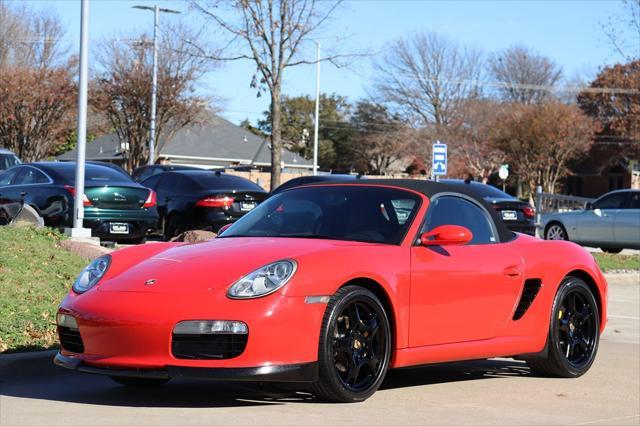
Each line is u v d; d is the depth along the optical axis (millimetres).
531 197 68688
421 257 7051
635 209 24922
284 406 6520
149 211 17250
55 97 49656
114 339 6254
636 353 10055
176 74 50000
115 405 6598
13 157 27078
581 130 68000
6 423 5898
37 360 8000
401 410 6527
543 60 93062
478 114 79188
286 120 97375
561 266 8172
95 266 7008
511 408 6855
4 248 11656
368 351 6680
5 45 53844
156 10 46062
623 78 71312
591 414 6754
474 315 7395
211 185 19594
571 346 8344
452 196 7707
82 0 15867
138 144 51219
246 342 6074
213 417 6102
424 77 83625
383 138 84750
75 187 15719
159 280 6430
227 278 6297
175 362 6102
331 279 6379
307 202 7625
